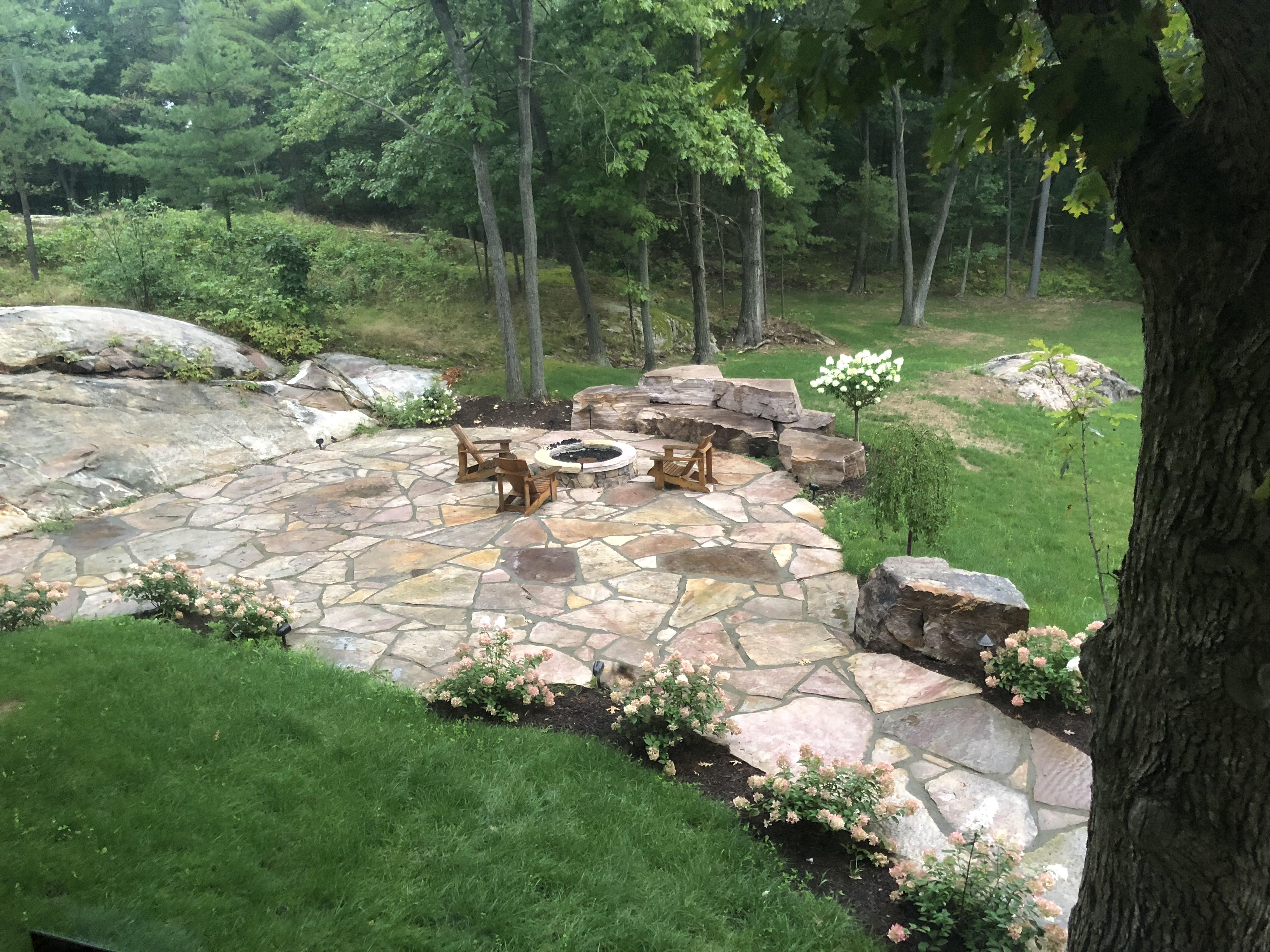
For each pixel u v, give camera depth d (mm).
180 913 2926
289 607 6164
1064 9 1689
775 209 27344
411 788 3920
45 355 10500
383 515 8852
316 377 13320
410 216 29297
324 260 19859
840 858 3666
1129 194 1700
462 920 3121
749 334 22750
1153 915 2061
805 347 22594
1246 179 1483
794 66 1881
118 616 5859
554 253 25766
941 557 7301
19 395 9867
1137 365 19641
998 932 3025
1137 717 2010
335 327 16328
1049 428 12414
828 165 35281
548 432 12617
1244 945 1962
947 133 1935
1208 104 1530
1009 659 5043
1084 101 1527
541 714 4891
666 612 6387
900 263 36062
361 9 20375
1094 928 2266
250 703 4543
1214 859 1899
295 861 3326
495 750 4297
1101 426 12766
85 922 2746
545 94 14781
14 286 14773
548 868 3400
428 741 4371
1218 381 1632
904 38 1727
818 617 6254
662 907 3215
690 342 22453
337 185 19453
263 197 26203
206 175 18594
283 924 2955
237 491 9719
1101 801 2193
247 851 3338
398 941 2969
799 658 5594
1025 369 5656
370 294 19094
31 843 3188
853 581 6922
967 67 1644
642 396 12430
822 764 4090
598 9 14023
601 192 15602
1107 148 1560
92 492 9133
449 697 4824
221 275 15555
